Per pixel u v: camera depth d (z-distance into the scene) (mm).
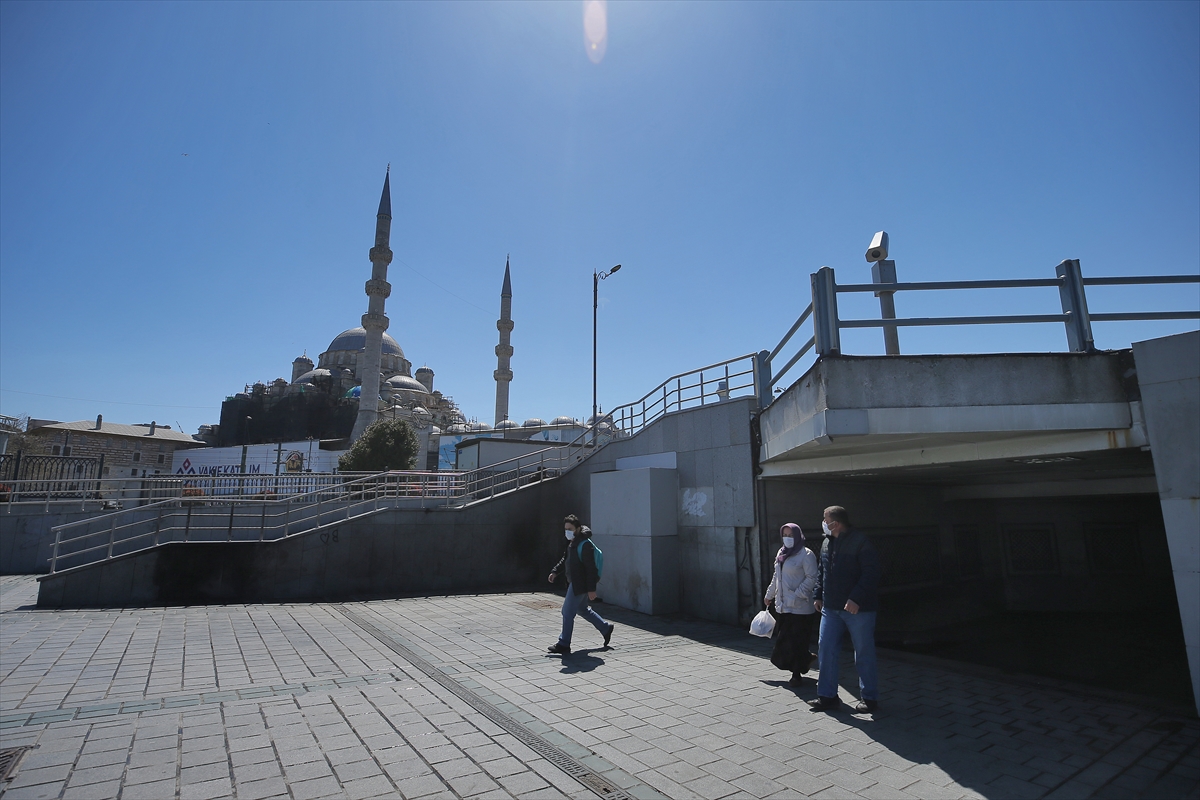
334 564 14156
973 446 6629
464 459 24734
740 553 10375
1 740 4812
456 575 15367
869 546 5758
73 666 7148
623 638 9164
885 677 6945
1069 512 13078
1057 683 6672
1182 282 5898
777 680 6785
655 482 11703
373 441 44656
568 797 3957
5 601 12180
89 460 22109
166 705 5730
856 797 3975
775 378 8422
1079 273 5871
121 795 3928
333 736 4980
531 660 7660
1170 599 12523
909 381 5645
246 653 7902
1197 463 4871
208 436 77875
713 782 4180
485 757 4582
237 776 4223
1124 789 4078
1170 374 5086
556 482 16766
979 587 12797
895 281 6785
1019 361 5625
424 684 6516
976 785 4145
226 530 15586
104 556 17219
